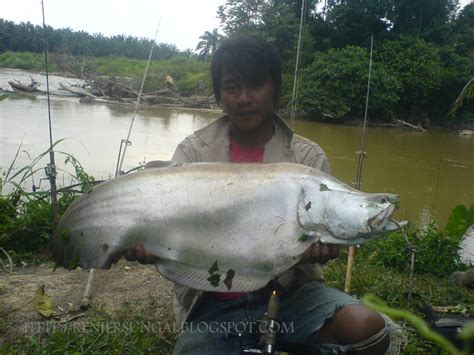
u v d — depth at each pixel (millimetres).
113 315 3119
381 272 4227
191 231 2043
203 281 2051
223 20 27375
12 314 3068
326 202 1985
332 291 2191
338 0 28109
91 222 2123
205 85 31516
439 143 18438
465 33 28781
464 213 4840
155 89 30984
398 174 11289
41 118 15086
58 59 49031
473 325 2357
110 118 17047
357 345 1983
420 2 26641
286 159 2377
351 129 21578
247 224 2029
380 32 26375
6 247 4281
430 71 23859
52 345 2691
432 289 3982
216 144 2410
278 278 2172
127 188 2098
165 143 12164
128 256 2092
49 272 3879
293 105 3922
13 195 4875
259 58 2191
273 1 27984
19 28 64312
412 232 5039
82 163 9180
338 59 23266
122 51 69500
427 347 2822
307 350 2062
